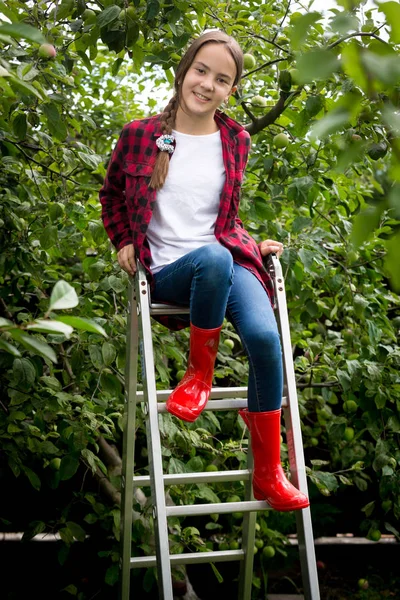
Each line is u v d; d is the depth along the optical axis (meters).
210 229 2.05
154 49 2.69
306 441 3.50
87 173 3.70
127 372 2.24
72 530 2.84
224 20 2.78
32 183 3.11
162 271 1.96
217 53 1.95
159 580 1.79
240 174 2.09
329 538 4.00
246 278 1.98
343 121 0.68
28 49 2.46
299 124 2.65
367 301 3.00
